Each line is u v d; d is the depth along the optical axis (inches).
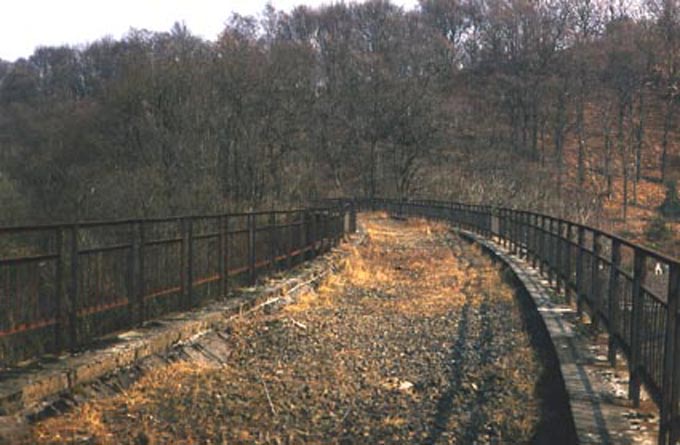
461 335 454.9
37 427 243.6
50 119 2417.6
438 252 1055.0
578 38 3909.9
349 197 2906.0
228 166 1812.3
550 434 261.4
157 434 259.1
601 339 361.1
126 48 3127.5
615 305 304.8
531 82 3774.6
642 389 273.0
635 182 3021.7
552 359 343.9
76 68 3558.1
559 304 477.7
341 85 3388.3
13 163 1656.0
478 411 297.9
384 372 366.3
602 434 220.8
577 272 421.1
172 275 410.3
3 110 2874.0
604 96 3668.8
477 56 4411.9
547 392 308.8
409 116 3221.0
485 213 1298.0
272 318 478.3
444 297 611.2
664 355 207.2
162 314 406.9
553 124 3703.3
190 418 279.1
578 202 2615.7
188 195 1331.2
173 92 1825.8
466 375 355.9
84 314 319.3
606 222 2261.3
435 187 2989.7
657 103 3646.7
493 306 558.3
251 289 528.4
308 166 2268.7
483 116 3875.5
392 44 3833.7
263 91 1946.4
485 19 4468.5
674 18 3599.9
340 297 609.3
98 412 269.0
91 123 1898.4
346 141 3334.2
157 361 335.6
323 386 337.4
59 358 293.4
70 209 1128.2
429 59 3747.5
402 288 670.5
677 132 3540.8
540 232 668.7
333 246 979.3
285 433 270.2
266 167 1879.9
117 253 348.8
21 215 1059.3
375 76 3361.2
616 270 304.0
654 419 237.0
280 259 647.1
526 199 2471.7
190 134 1769.2
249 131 1863.9
